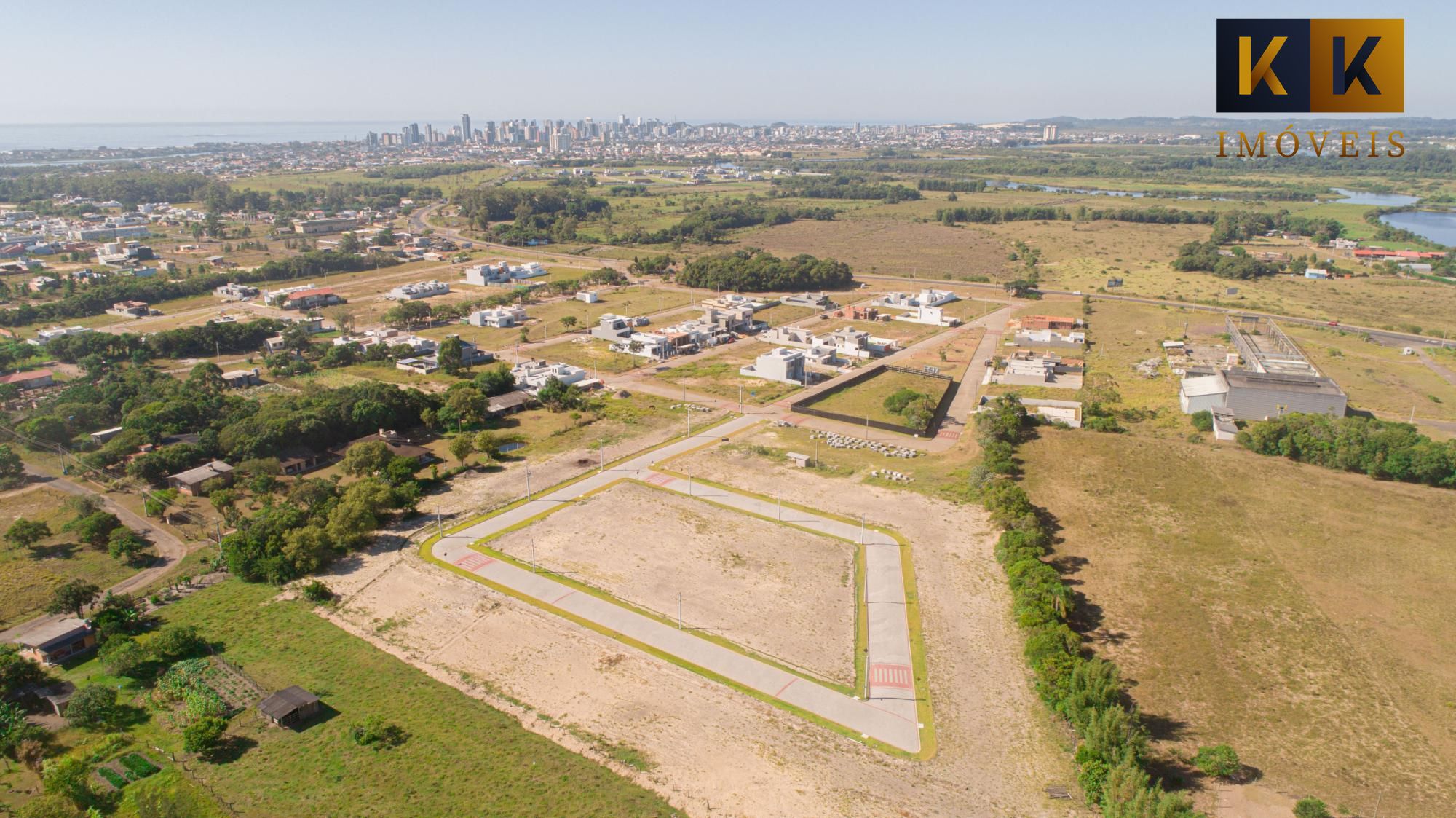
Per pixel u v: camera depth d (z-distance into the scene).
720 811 66.50
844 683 82.88
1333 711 77.44
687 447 146.12
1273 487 122.56
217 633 90.69
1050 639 82.50
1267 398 151.50
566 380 182.88
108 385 161.00
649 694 81.06
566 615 94.19
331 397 153.12
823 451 144.62
